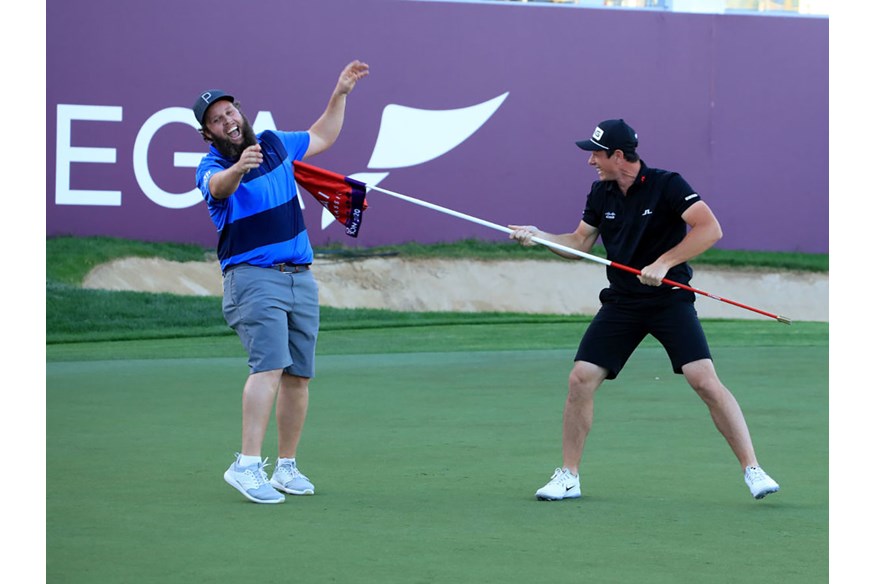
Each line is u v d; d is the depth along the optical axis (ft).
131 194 101.04
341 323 102.17
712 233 40.16
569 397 41.19
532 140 108.37
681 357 40.75
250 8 103.45
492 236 107.96
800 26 112.06
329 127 45.03
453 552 32.96
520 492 41.86
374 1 105.29
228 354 88.63
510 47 107.76
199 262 102.17
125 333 97.50
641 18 109.70
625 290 41.52
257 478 39.91
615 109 109.70
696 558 32.45
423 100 106.32
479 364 82.84
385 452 50.11
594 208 42.98
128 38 100.89
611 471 45.96
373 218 105.29
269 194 40.86
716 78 111.14
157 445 51.24
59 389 69.10
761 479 39.73
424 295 105.40
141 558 32.07
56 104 99.50
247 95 103.71
